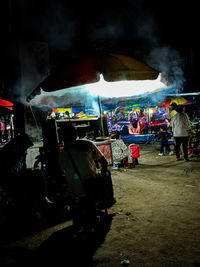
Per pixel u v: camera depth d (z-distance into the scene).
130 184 5.59
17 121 7.93
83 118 6.76
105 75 4.09
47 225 3.59
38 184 3.68
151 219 3.52
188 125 7.77
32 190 3.61
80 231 3.30
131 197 4.62
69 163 3.12
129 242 2.89
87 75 4.05
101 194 3.26
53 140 5.41
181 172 6.49
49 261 2.61
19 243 3.07
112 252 2.69
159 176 6.20
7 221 3.46
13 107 8.05
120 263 2.45
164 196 4.55
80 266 2.46
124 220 3.55
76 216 3.35
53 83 4.20
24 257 2.71
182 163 7.74
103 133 7.40
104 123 7.41
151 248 2.71
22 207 3.53
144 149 12.45
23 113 7.67
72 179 3.16
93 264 2.48
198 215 3.56
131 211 3.89
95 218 3.25
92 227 3.23
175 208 3.89
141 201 4.35
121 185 5.55
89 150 3.13
